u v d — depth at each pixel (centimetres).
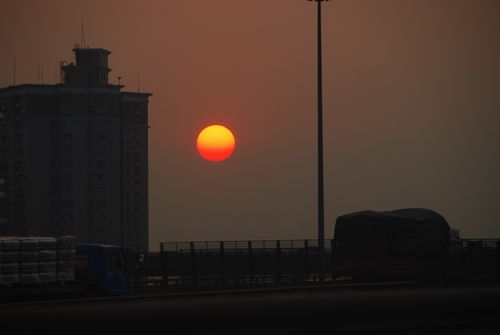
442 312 2331
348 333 2345
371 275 12938
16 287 9731
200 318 2062
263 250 13988
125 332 2003
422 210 13212
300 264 13975
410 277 12725
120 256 11012
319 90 13825
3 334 1956
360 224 13100
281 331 2212
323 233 13388
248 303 2127
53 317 1972
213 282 13938
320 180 13550
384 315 2264
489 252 12825
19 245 9769
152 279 13938
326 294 2248
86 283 10700
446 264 12812
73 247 10225
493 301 2375
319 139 13700
